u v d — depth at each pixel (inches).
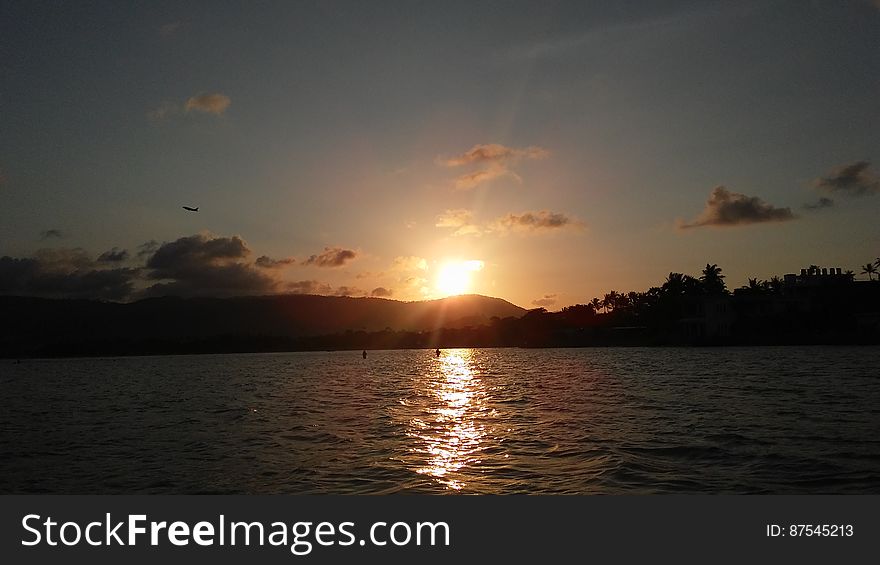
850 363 2687.0
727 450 860.0
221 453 951.0
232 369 4675.2
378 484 730.2
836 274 6279.5
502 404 1568.7
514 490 690.2
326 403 1723.7
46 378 3954.2
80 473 842.2
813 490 659.4
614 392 1796.3
